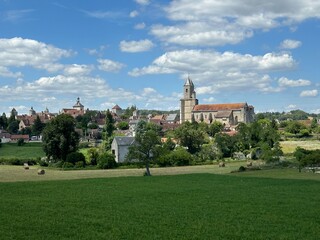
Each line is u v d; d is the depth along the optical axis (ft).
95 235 112.06
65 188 212.23
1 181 260.42
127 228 119.96
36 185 226.38
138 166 400.26
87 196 181.98
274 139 588.91
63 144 440.86
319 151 374.84
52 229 117.91
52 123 453.58
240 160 481.87
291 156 436.76
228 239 109.29
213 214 140.67
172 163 427.33
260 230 118.62
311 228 120.88
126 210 147.64
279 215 139.03
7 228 118.52
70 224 124.36
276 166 338.75
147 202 165.68
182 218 134.10
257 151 529.04
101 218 133.28
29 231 115.34
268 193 191.11
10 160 466.70
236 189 207.10
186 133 546.67
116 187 217.36
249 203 162.91
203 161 463.83
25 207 152.56
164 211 146.10
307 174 284.41
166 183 238.07
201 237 110.93
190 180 255.29
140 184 232.73
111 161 406.82
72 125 453.58
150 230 117.91
